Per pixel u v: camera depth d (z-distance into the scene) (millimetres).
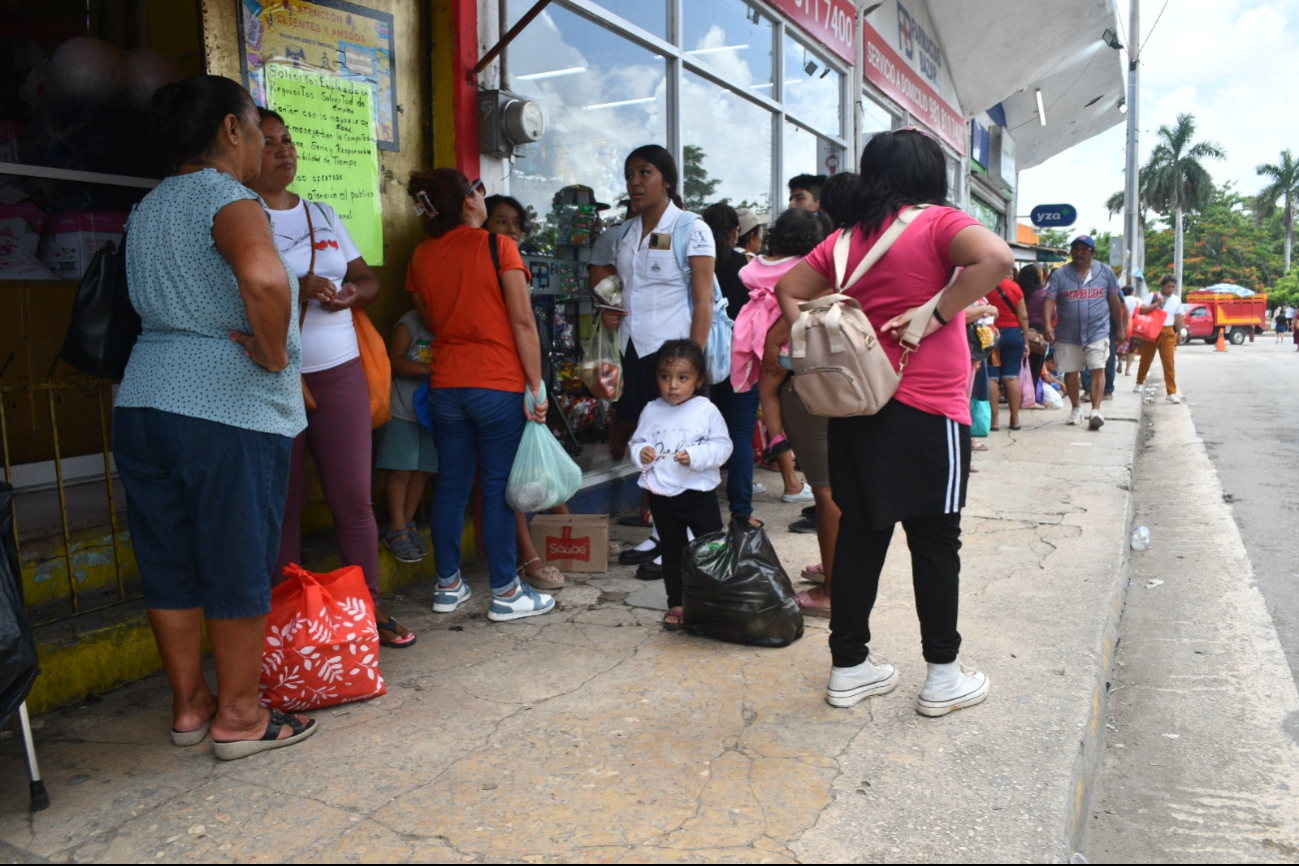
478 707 2984
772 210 8266
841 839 2215
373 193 4215
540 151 5141
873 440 2717
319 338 3217
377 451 3953
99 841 2258
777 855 2152
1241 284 76938
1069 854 2215
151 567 2664
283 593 3012
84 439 4121
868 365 2562
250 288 2352
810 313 2631
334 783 2512
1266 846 2545
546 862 2137
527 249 5094
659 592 4227
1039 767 2547
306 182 3926
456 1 4406
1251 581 4887
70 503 3678
